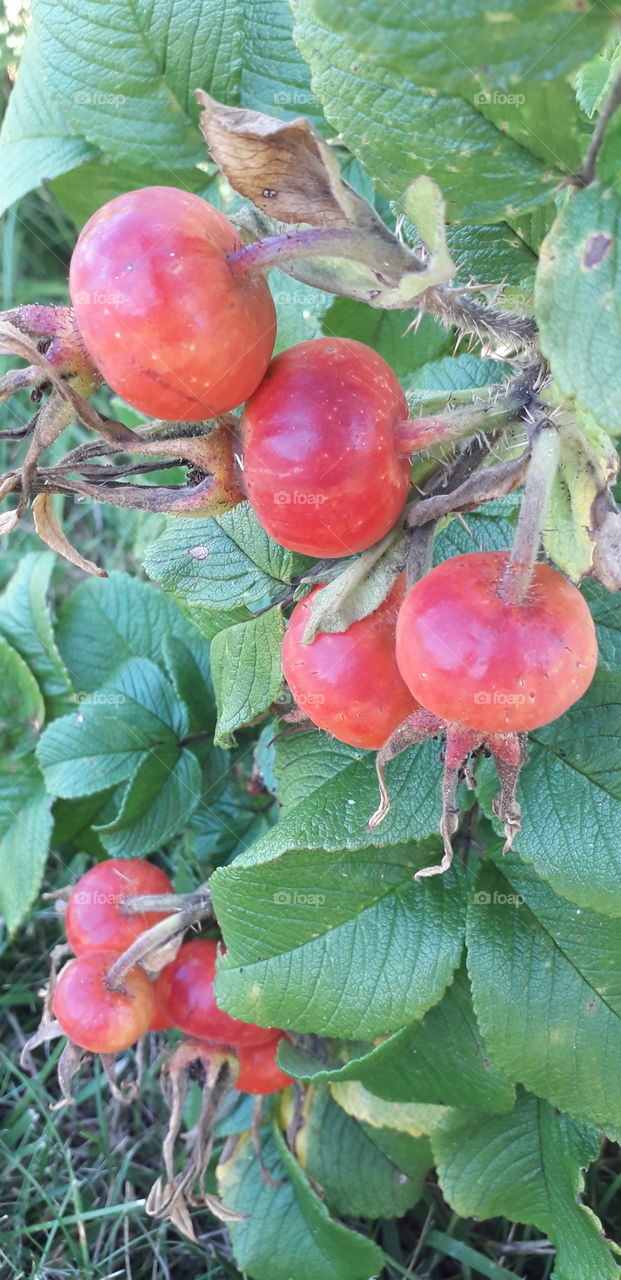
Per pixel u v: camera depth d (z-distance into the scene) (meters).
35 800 0.29
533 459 0.11
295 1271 0.26
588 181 0.11
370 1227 0.28
